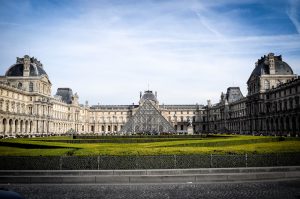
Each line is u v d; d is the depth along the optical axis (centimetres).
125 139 7612
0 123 12781
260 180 3052
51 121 18225
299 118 11638
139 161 3294
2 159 3234
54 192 2588
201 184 2895
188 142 4725
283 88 13238
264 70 15550
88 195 2473
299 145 4106
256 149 3634
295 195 2391
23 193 2548
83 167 3269
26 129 15512
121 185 2877
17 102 15262
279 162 3425
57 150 3628
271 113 13938
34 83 17000
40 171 3122
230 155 3369
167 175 3098
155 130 16888
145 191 2608
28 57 17262
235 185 2823
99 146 4153
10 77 17050
